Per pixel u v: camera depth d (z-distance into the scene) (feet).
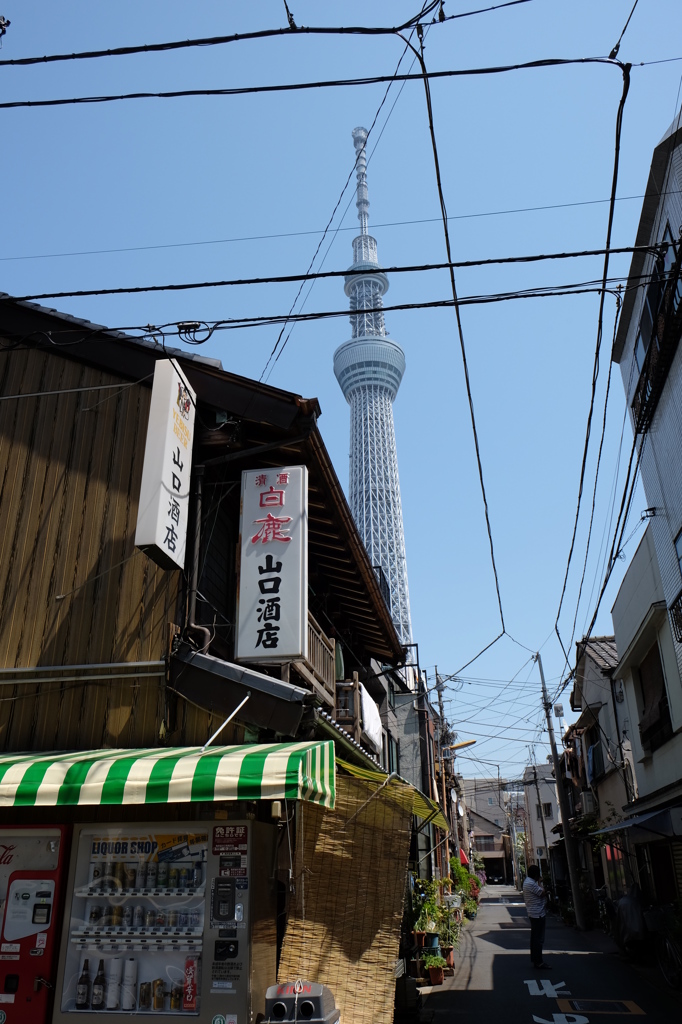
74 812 21.93
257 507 25.93
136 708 23.73
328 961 21.33
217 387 26.45
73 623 25.26
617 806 68.59
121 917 20.08
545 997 35.24
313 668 29.22
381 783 23.67
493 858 278.46
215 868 19.98
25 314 30.07
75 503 27.02
